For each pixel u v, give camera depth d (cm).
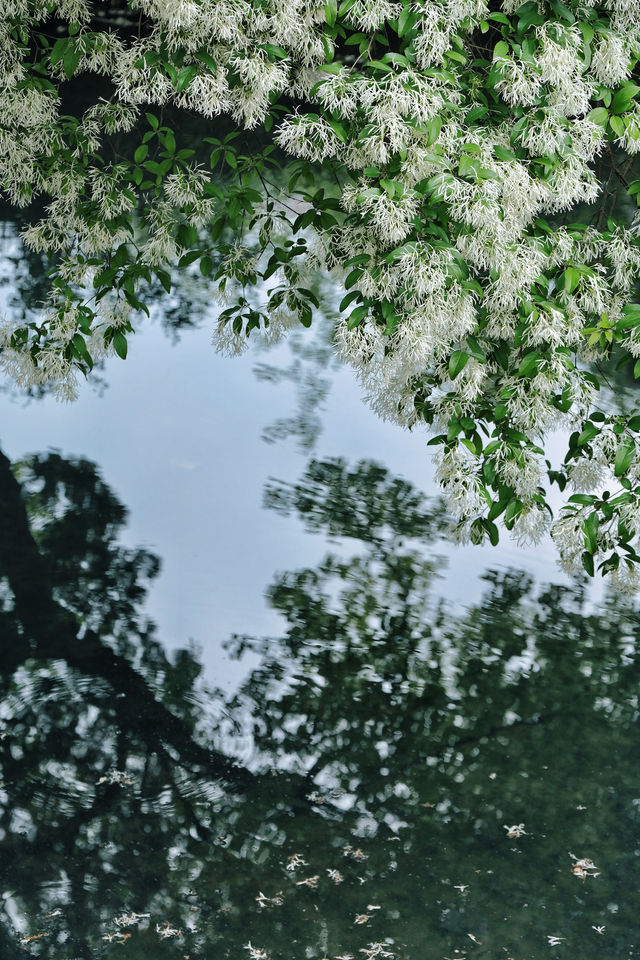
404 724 556
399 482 777
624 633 634
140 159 563
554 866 470
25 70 569
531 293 454
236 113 467
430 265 398
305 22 446
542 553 712
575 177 426
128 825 480
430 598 655
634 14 460
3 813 482
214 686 573
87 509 720
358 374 466
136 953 414
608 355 487
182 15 423
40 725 537
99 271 556
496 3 521
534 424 446
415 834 484
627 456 441
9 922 426
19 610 618
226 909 438
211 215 560
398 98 400
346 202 450
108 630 610
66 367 542
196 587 652
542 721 563
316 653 604
